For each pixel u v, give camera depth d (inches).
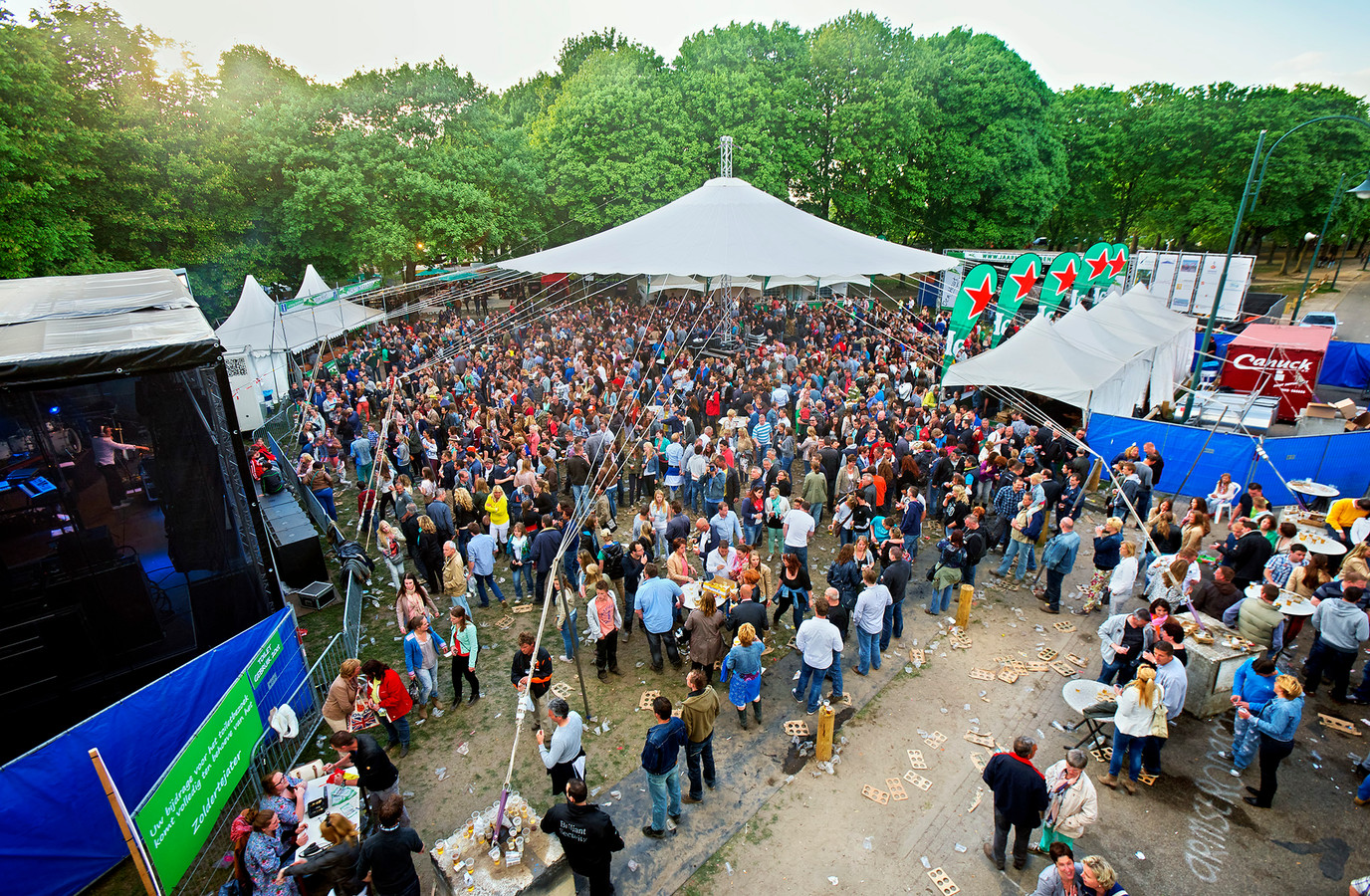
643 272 706.2
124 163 1043.9
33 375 239.5
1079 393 637.3
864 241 807.1
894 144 1512.1
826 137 1540.4
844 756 308.8
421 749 320.5
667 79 1550.2
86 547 284.4
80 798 234.7
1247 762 287.6
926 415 673.6
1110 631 328.8
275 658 307.1
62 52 977.5
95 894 243.1
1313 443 539.2
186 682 260.5
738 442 580.7
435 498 489.1
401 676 374.3
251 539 313.6
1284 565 378.6
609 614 350.3
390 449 650.8
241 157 1218.0
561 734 258.2
